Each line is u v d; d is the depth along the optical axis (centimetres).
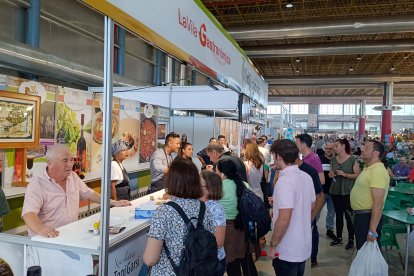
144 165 571
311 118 2603
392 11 820
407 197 429
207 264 145
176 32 178
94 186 467
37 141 351
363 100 2384
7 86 321
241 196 264
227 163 269
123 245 188
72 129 411
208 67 228
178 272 145
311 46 993
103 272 162
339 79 1544
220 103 626
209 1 746
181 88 652
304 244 208
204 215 159
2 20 411
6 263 186
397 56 1255
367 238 272
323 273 350
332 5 791
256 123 987
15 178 332
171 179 160
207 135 694
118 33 646
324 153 572
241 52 325
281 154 211
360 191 280
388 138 1542
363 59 1325
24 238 182
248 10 827
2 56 323
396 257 396
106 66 155
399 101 2391
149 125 586
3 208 271
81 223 213
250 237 260
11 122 321
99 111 464
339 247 427
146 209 227
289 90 2291
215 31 243
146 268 212
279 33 802
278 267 210
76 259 173
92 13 596
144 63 798
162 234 149
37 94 356
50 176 214
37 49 375
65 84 509
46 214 211
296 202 205
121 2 131
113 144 371
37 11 445
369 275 263
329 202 466
